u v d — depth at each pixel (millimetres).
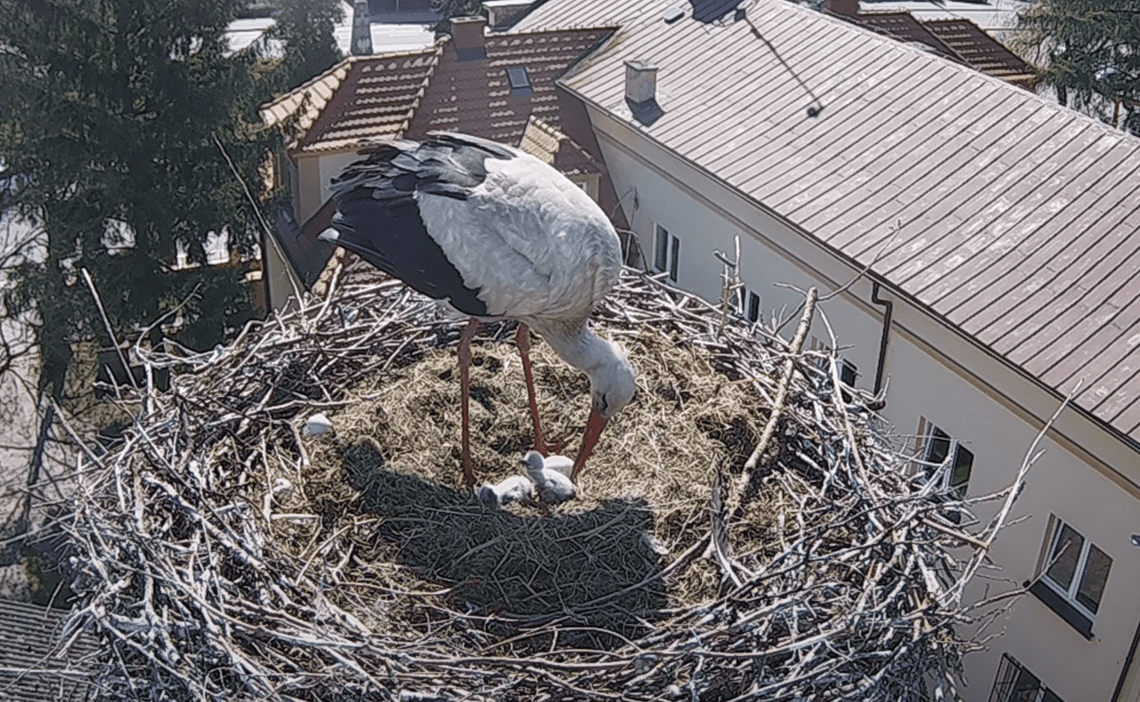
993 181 11414
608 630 5770
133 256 17297
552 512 6762
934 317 10148
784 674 5594
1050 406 9445
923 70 13383
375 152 7332
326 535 6531
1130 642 9234
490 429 7551
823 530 6227
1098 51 25688
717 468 7004
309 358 7832
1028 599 10125
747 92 14555
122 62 16797
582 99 16172
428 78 16609
